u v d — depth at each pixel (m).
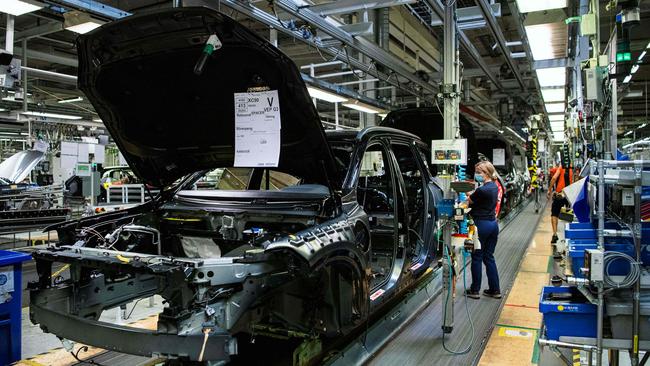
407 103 14.39
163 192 3.78
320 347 3.39
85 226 3.28
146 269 2.26
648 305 2.50
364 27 6.60
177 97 3.08
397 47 10.40
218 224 3.27
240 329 2.50
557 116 14.00
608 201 3.02
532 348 3.74
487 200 5.14
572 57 7.23
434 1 5.50
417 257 4.74
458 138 4.22
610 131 3.98
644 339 2.50
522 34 6.63
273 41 7.68
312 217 3.05
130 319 4.55
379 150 4.75
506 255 7.61
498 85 11.10
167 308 2.26
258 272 2.48
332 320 2.92
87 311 2.91
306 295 2.96
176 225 3.50
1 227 7.11
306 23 5.84
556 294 2.99
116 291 3.08
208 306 2.31
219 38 2.51
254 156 2.98
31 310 2.75
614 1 4.16
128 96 3.04
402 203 4.41
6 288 3.59
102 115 3.11
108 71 2.85
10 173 9.64
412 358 3.59
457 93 4.22
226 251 3.35
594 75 3.97
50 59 10.02
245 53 2.63
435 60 12.79
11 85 6.30
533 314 4.63
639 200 2.48
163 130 3.35
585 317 2.68
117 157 17.33
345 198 3.37
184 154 3.57
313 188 3.55
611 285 2.50
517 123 13.87
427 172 5.04
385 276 4.03
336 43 6.84
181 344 2.23
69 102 14.63
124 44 2.67
